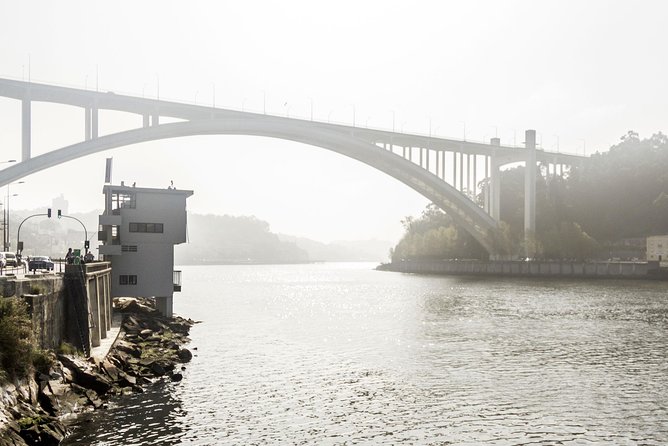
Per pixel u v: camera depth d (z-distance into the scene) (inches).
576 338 2449.6
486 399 1515.7
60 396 1298.0
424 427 1300.4
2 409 1074.7
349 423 1326.3
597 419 1349.7
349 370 1866.4
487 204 7332.7
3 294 1302.9
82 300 1656.0
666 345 2269.9
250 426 1298.0
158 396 1510.8
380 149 5812.0
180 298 4884.4
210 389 1601.9
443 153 6752.0
